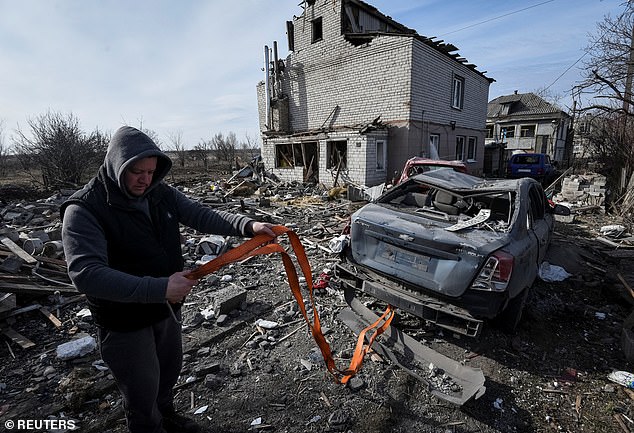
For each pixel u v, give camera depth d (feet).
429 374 8.48
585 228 25.94
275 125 58.03
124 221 4.68
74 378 8.30
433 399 7.89
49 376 8.63
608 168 38.24
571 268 16.72
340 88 49.42
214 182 50.98
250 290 13.93
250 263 17.20
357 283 10.55
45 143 45.09
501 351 9.82
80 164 47.37
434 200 12.41
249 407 7.66
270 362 9.23
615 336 10.79
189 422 6.90
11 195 37.86
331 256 18.16
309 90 54.03
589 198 33.58
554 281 14.96
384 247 10.11
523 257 9.20
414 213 11.19
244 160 104.47
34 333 10.73
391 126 44.14
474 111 58.29
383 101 44.73
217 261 4.71
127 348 4.97
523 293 9.99
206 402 7.80
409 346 9.44
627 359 9.55
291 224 26.27
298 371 8.87
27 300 12.30
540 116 100.63
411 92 42.06
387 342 9.73
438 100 47.57
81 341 9.64
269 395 8.02
